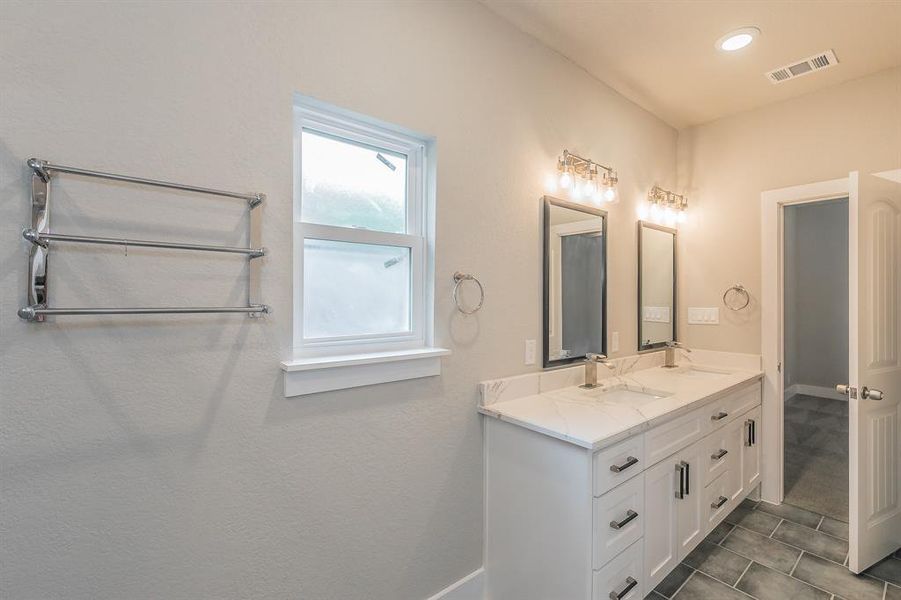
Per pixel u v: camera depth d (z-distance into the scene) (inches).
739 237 111.0
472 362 70.7
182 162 44.3
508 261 76.2
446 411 67.0
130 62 41.5
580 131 90.3
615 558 59.7
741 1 70.3
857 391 74.7
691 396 78.7
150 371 42.8
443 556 66.4
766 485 104.3
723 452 87.0
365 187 61.6
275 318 50.4
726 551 83.7
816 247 198.1
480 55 71.6
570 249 87.4
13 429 36.6
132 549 41.9
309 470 52.9
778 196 104.0
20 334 36.9
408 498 62.2
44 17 37.6
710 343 115.7
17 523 36.8
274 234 50.3
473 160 70.6
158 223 43.1
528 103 79.5
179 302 44.2
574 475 57.8
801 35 79.4
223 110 46.8
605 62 88.7
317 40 53.4
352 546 56.7
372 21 58.4
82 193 39.3
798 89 99.7
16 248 36.8
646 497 65.6
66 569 38.9
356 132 60.0
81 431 39.4
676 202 118.4
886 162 90.9
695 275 118.6
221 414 46.8
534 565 63.6
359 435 57.2
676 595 71.5
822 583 74.0
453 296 68.0
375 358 56.8
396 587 61.1
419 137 65.3
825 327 196.1
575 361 88.1
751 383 99.3
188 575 44.9
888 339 81.0
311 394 53.1
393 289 64.3
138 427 42.1
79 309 37.4
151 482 42.8
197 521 45.4
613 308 99.9
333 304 58.2
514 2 71.1
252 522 48.8
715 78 94.8
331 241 58.1
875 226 78.2
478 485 71.1
